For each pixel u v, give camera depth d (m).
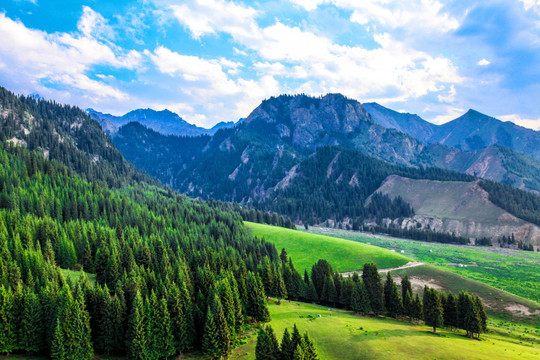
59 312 69.19
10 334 68.31
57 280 84.75
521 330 101.19
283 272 123.06
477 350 74.94
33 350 69.56
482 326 88.69
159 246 126.75
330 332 82.06
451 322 95.81
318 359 65.31
